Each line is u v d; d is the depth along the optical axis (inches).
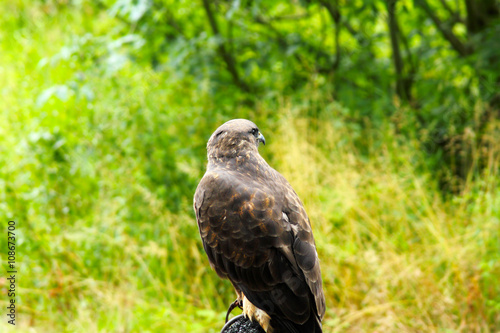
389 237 397.7
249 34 515.8
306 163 402.0
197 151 442.6
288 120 424.2
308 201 392.8
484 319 349.1
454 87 490.0
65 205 438.9
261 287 210.8
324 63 518.6
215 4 516.7
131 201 423.2
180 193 434.0
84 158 430.0
